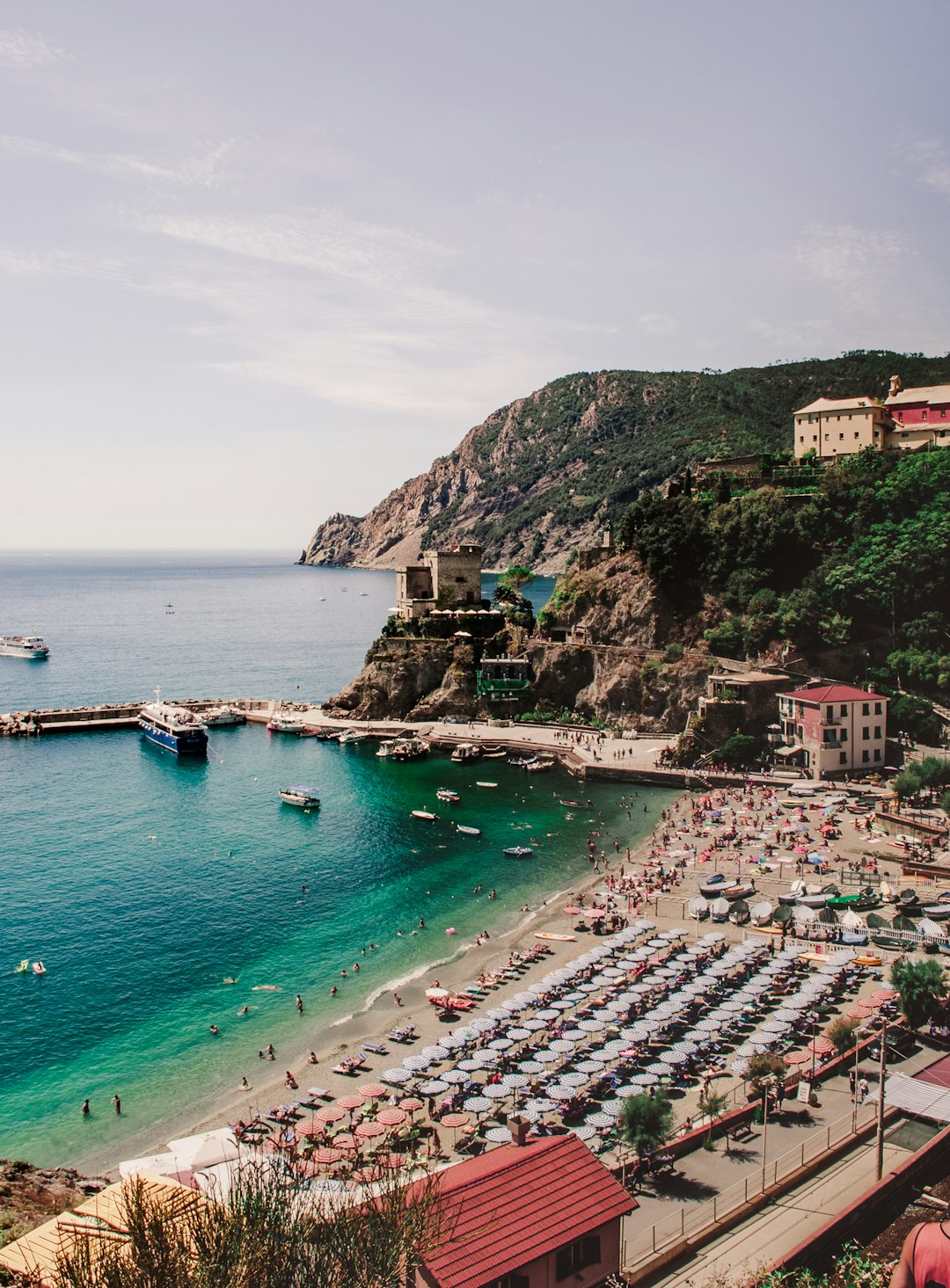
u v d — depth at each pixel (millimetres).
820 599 180500
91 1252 34656
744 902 100688
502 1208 42156
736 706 165625
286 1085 74750
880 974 86688
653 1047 76750
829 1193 53875
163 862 127062
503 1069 74312
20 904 112250
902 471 190000
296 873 122938
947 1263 26734
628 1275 46000
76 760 189625
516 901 112375
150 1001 89188
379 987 91375
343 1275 32000
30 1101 73500
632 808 149000
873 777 147875
